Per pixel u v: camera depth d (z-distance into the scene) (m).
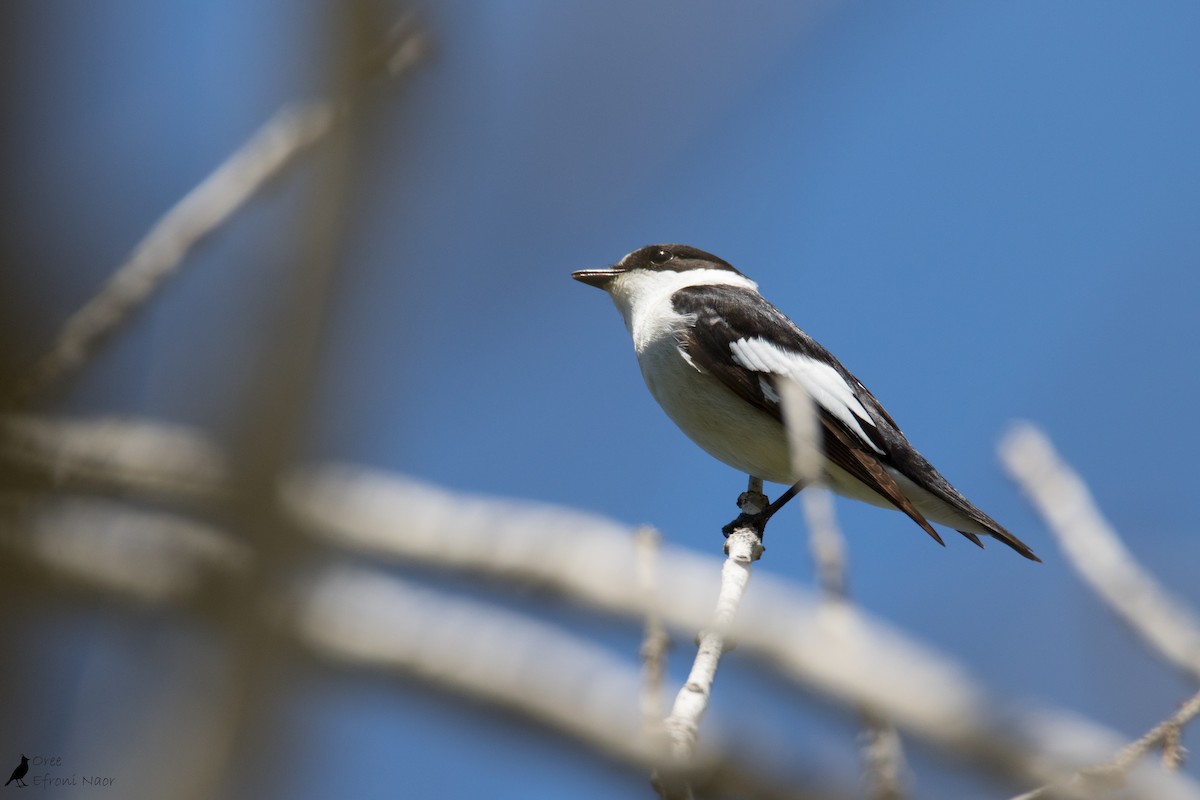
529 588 2.15
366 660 1.72
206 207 1.51
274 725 1.03
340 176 0.98
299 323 1.03
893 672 1.82
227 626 1.20
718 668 1.64
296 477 1.14
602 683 1.72
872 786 1.33
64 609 1.42
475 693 1.73
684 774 1.33
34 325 1.09
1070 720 1.78
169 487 1.50
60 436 1.48
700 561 2.21
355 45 0.98
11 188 0.99
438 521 2.21
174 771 0.99
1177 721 1.53
